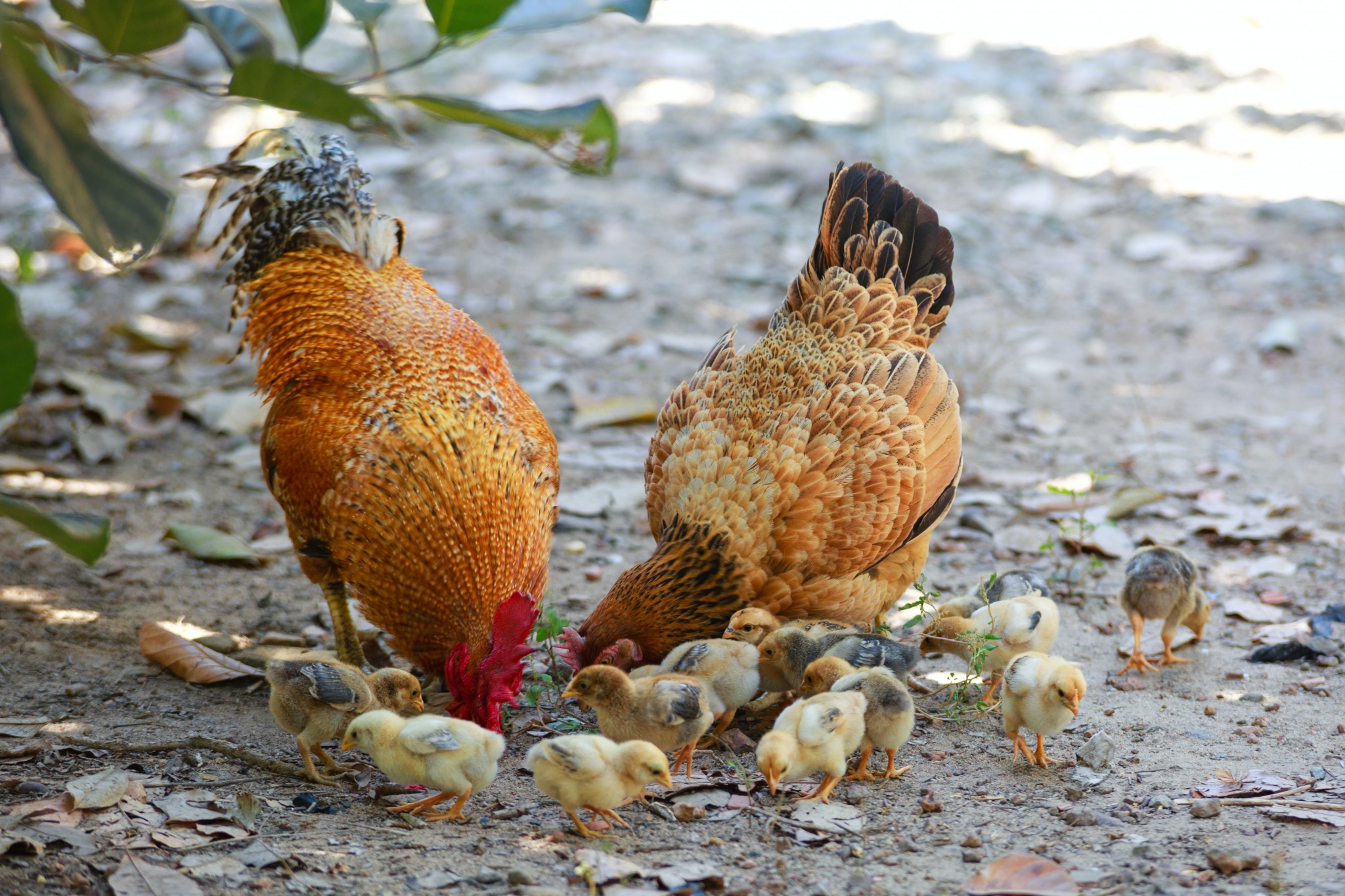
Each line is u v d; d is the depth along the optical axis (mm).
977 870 4164
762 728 5562
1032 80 17859
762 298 12047
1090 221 13844
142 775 4871
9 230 13148
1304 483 8398
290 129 6691
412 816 4602
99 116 16125
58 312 11211
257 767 5023
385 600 5211
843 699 4695
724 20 20750
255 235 6301
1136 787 4809
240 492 8305
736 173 15016
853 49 19141
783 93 17344
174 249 12766
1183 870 4117
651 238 13516
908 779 4957
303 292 5922
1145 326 11453
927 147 15625
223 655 6027
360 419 5277
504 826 4551
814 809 4637
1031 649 5570
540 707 5684
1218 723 5398
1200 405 9867
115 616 6543
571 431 9445
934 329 6480
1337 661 6016
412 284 6184
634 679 5148
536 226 13758
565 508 8109
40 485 8180
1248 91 17359
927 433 5898
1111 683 5879
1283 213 13641
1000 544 7613
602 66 18203
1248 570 7160
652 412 9562
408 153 15562
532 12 3303
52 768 4891
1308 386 10148
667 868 4133
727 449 5789
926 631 5852
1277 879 4020
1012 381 10320
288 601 6840
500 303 11734
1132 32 19875
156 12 3053
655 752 4379
